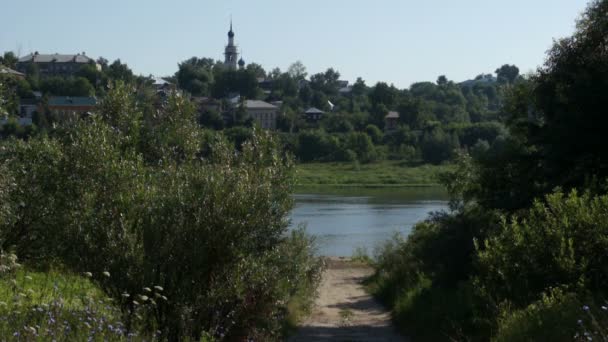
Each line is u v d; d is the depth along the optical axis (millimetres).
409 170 114375
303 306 19047
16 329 7340
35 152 13531
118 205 10703
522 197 18812
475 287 13516
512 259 11359
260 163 13328
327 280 30984
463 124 137625
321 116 187750
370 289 26703
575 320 8789
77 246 10484
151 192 11156
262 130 13844
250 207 11211
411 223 60125
